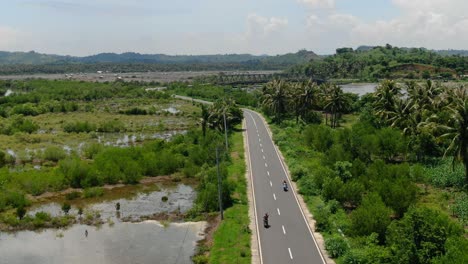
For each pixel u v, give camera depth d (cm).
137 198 8612
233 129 14725
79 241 6538
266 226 6456
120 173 9606
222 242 6056
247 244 5834
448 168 9000
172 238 6562
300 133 13400
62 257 5981
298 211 7088
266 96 16825
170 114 19625
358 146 9844
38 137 14075
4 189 8331
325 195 7325
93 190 8738
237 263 5319
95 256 5997
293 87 16388
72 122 16500
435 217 4662
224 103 15638
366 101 17750
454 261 3884
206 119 13062
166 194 8850
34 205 8181
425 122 9912
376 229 5466
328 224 6250
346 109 16925
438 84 14250
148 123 17488
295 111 15838
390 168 8138
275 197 7856
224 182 7600
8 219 7269
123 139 14500
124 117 19038
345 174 7844
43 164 10738
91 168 9394
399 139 10069
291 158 10350
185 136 12812
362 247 5259
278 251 5609
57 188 8950
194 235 6638
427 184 8500
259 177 9175
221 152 10631
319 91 15688
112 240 6556
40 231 6975
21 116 17162
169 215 7588
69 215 7612
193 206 7875
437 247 4297
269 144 12369
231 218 6912
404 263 4319
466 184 7912
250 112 19300
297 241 5909
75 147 12975
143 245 6338
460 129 7619
